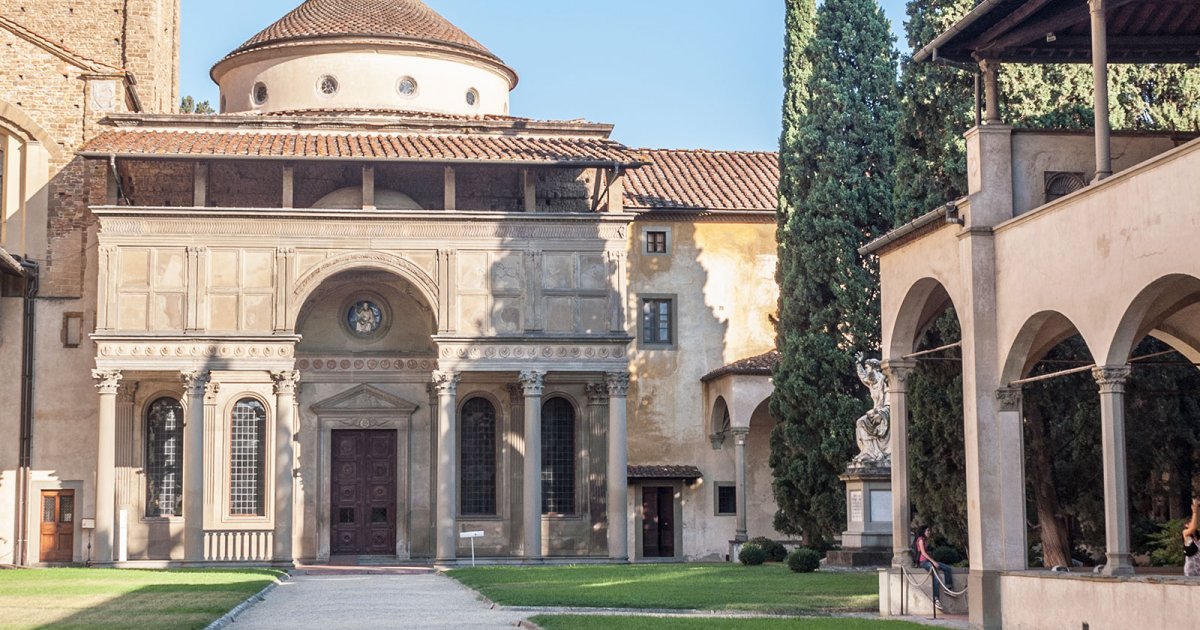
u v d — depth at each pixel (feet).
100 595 97.71
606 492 168.45
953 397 108.78
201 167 155.43
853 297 154.20
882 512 131.54
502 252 158.20
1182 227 63.77
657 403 180.04
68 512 163.53
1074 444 104.12
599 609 88.63
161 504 163.12
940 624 81.35
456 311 156.56
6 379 162.81
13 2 180.14
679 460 179.83
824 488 153.69
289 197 156.04
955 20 114.32
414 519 168.66
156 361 152.25
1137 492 107.24
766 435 180.96
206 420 163.73
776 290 183.42
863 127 157.17
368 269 157.17
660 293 181.27
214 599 93.45
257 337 153.28
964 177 111.75
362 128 171.63
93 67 167.43
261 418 165.89
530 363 157.07
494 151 161.07
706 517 179.32
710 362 181.57
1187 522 93.15
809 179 159.63
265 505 164.14
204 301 153.38
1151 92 111.14
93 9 181.88
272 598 103.81
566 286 158.71
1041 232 77.10
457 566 153.99
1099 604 69.21
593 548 168.25
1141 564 100.27
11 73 166.30
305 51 181.47
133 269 153.17
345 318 170.19
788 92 164.86
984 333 82.12
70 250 165.78
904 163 118.52
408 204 162.20
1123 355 70.13
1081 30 85.81
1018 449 81.56
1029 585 76.84
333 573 147.23
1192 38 87.25
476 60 186.50
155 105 184.96
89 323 165.17
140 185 162.30
